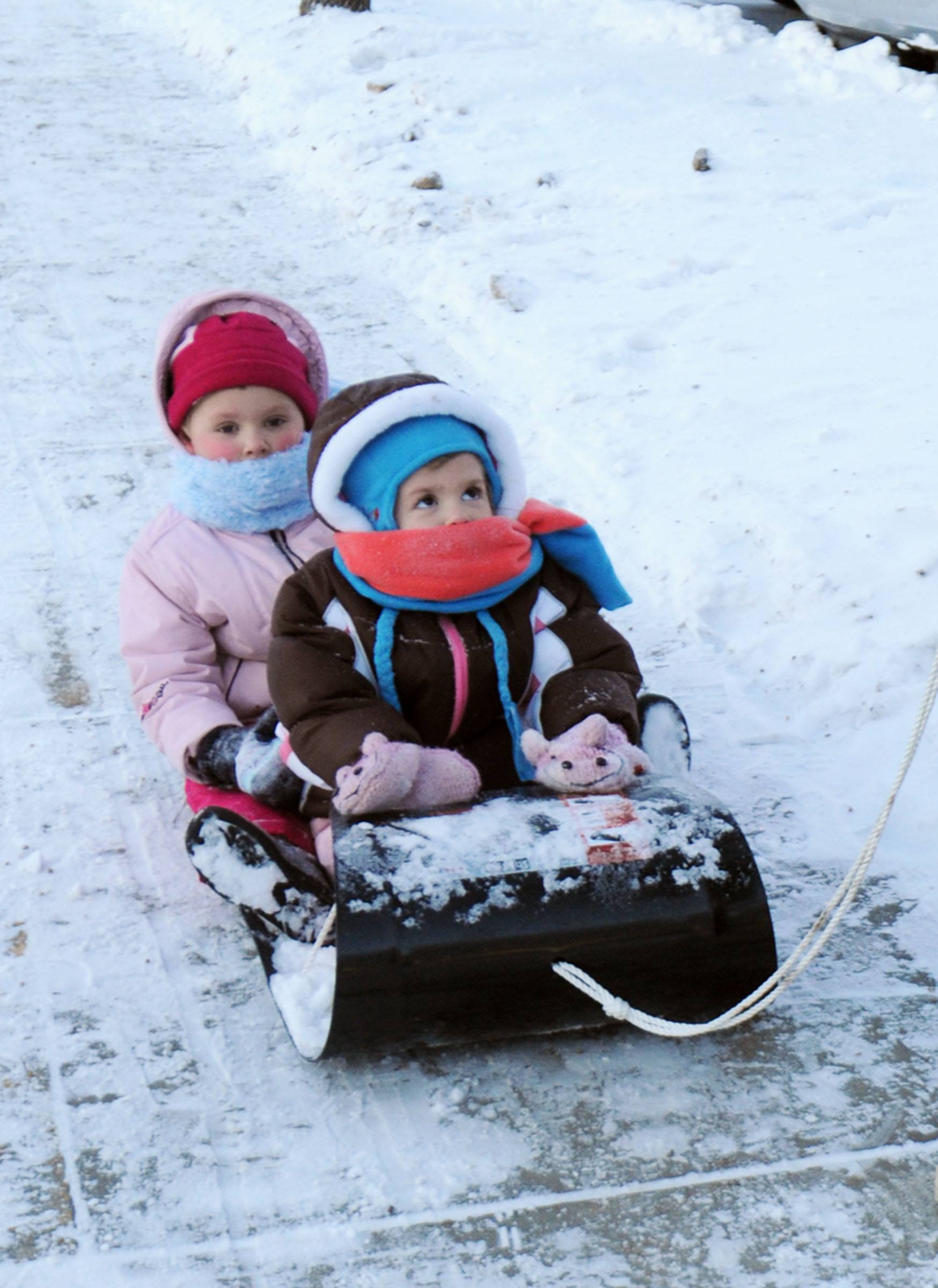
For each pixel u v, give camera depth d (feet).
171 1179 6.95
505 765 8.55
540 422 15.48
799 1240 6.60
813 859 9.29
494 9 33.76
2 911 8.74
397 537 8.15
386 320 18.30
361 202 22.00
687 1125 7.23
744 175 22.12
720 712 10.90
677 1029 7.27
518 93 26.50
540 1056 7.69
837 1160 7.01
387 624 8.25
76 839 9.42
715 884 7.29
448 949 7.07
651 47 29.60
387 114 25.79
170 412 9.60
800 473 13.64
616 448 14.66
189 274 19.77
